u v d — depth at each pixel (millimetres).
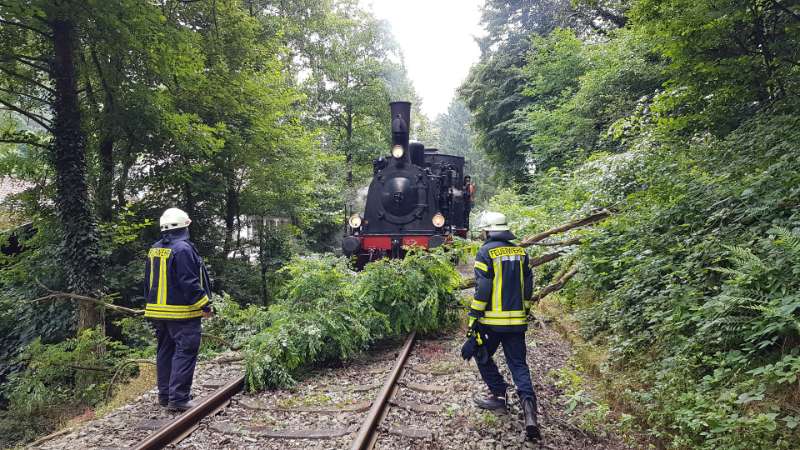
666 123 7109
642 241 6043
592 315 6324
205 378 5473
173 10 10953
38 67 8336
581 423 4094
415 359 6020
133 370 7359
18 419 6938
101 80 9055
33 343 7688
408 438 3883
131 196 11242
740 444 3115
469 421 4141
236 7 12039
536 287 8703
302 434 3992
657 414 3828
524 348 4121
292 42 21500
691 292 4543
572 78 16203
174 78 9375
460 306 7383
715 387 3814
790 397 3350
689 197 5836
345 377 5570
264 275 13750
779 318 3588
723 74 5859
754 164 5457
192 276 4602
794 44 5594
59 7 7109
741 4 5324
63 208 8430
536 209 11750
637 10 6070
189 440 3998
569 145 14875
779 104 5777
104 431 4188
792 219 4484
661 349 4688
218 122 11125
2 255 9312
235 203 13156
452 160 14281
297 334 5719
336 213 17359
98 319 8555
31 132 9336
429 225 11797
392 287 6809
